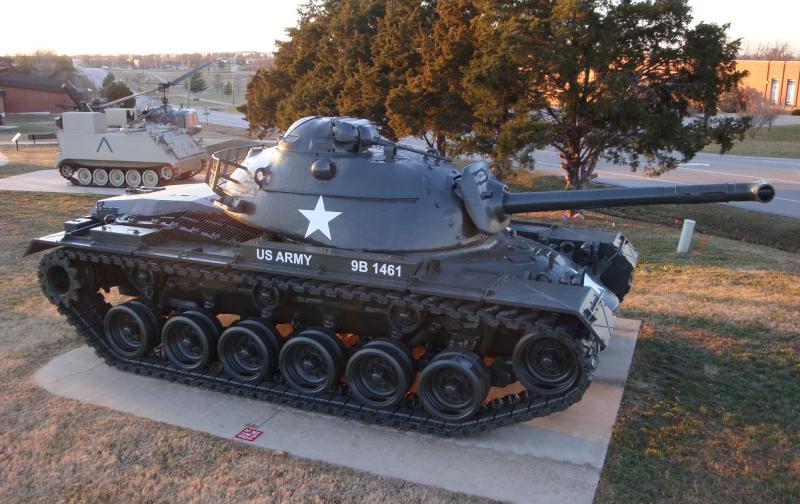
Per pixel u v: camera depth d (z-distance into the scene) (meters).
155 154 27.23
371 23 29.11
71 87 30.81
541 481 7.31
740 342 10.95
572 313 7.20
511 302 7.54
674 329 11.56
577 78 19.03
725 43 18.86
